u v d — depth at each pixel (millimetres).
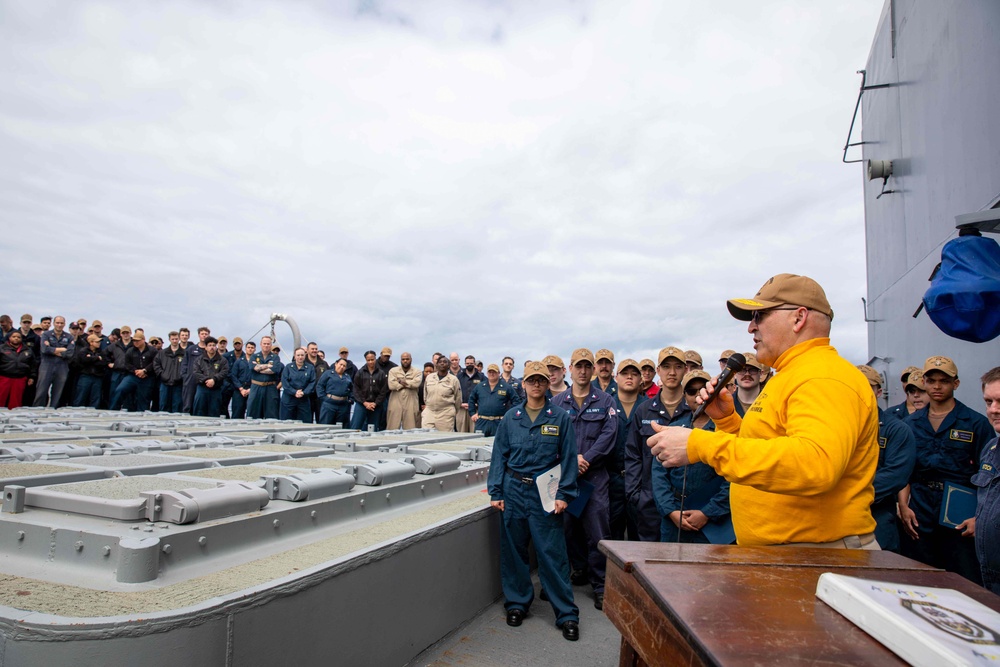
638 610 1717
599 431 4887
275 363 11828
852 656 1116
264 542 2775
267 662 2070
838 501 2023
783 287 2199
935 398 4488
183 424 7574
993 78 4277
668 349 4734
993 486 3361
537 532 3938
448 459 4695
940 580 1567
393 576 2879
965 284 2920
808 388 1948
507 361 10969
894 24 6613
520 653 3445
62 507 2570
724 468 1872
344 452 5133
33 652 1683
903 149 6367
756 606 1355
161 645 1746
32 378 12219
